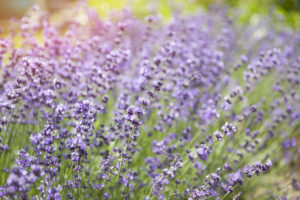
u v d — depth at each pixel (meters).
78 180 0.76
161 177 0.77
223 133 0.77
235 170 0.90
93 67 0.84
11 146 0.83
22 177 0.65
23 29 0.89
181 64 0.91
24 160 0.72
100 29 0.96
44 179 0.74
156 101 0.91
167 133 0.90
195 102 0.96
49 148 0.74
